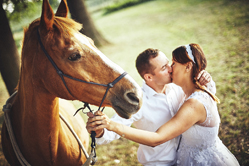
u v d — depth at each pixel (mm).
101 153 3592
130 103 1427
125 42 9969
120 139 3904
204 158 1700
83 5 9203
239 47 6461
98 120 1393
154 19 13242
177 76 1741
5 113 1771
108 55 8508
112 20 16078
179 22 11211
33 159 1656
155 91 1905
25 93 1479
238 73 4957
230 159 1759
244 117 3590
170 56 7066
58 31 1331
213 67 5566
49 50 1353
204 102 1597
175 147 1907
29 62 1409
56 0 5457
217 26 9039
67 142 1780
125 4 20594
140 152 2000
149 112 1857
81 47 1380
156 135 1504
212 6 12375
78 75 1388
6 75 3633
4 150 2102
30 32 1435
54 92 1438
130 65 7035
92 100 1479
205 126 1670
